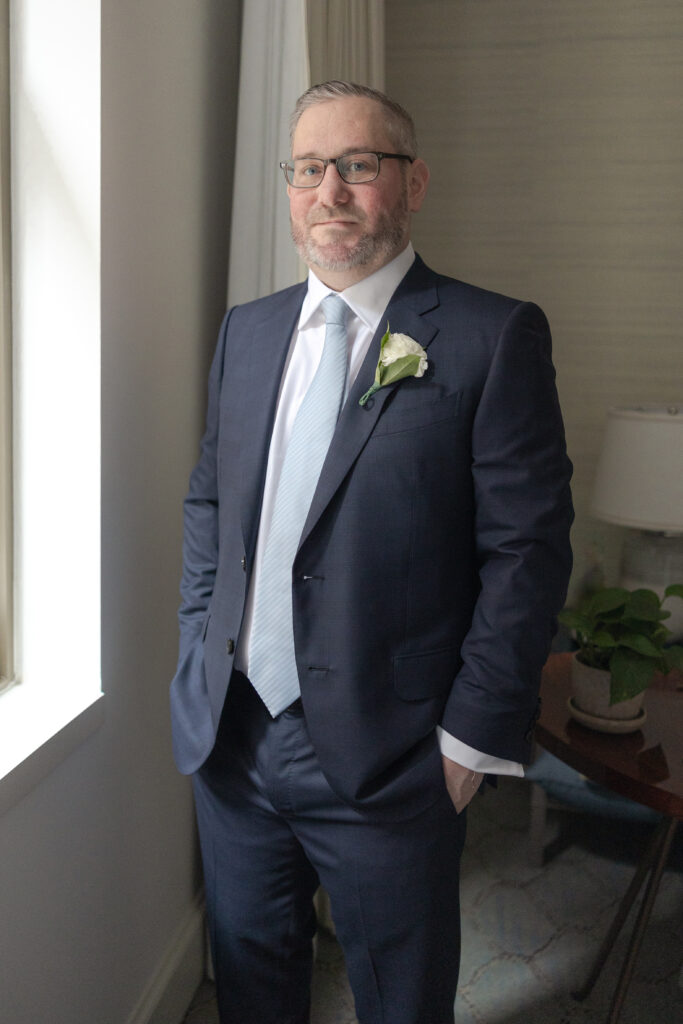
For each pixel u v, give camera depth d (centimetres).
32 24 136
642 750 176
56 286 141
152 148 157
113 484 150
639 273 278
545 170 276
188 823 199
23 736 132
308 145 134
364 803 131
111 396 147
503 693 127
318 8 181
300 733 138
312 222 135
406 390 130
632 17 264
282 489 137
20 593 150
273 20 183
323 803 138
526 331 131
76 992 149
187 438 183
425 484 130
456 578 136
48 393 144
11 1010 129
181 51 168
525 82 273
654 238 275
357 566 130
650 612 174
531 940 215
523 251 282
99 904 156
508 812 271
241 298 192
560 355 286
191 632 155
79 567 148
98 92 135
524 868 243
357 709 131
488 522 130
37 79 137
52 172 139
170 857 189
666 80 266
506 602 127
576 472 290
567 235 279
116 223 145
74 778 144
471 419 130
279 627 137
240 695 145
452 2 272
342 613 130
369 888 137
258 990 160
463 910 225
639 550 251
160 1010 181
